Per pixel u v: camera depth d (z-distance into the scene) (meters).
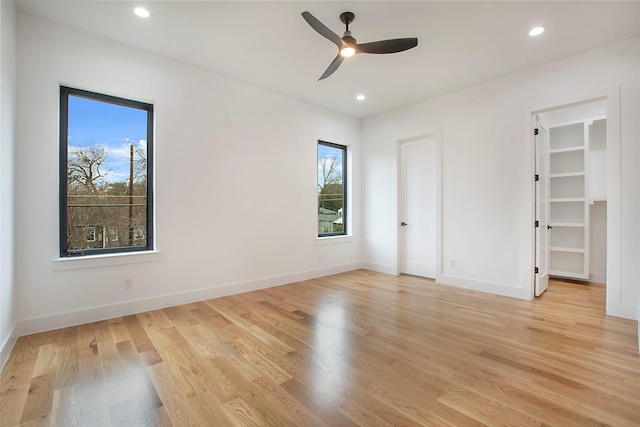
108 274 2.86
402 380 1.84
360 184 5.38
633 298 2.83
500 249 3.70
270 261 4.07
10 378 1.85
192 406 1.59
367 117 5.25
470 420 1.48
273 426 1.45
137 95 3.01
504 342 2.36
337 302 3.39
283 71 3.51
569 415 1.51
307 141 4.51
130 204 3.11
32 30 2.50
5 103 2.15
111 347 2.26
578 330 2.58
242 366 2.00
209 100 3.50
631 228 2.82
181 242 3.29
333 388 1.76
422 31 2.71
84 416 1.52
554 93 3.26
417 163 4.71
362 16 2.50
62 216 2.73
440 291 3.84
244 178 3.80
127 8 2.41
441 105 4.25
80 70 2.71
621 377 1.86
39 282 2.53
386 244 5.01
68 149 2.77
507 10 2.42
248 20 2.57
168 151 3.21
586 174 4.19
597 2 2.31
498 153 3.70
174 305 3.24
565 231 4.54
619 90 2.87
